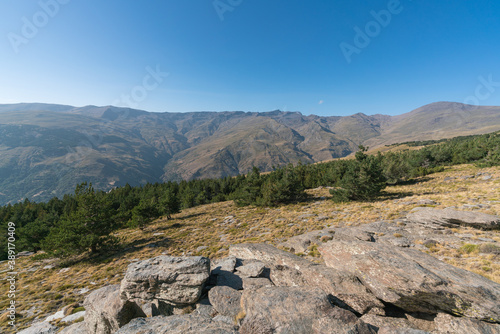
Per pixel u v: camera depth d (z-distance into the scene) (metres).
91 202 39.41
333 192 49.50
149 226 58.50
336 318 8.55
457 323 8.30
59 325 17.72
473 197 30.83
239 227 42.81
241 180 100.56
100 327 13.36
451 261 15.66
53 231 39.25
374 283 10.66
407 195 43.75
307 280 12.80
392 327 8.28
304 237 26.42
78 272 31.95
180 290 12.45
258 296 10.47
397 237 21.11
